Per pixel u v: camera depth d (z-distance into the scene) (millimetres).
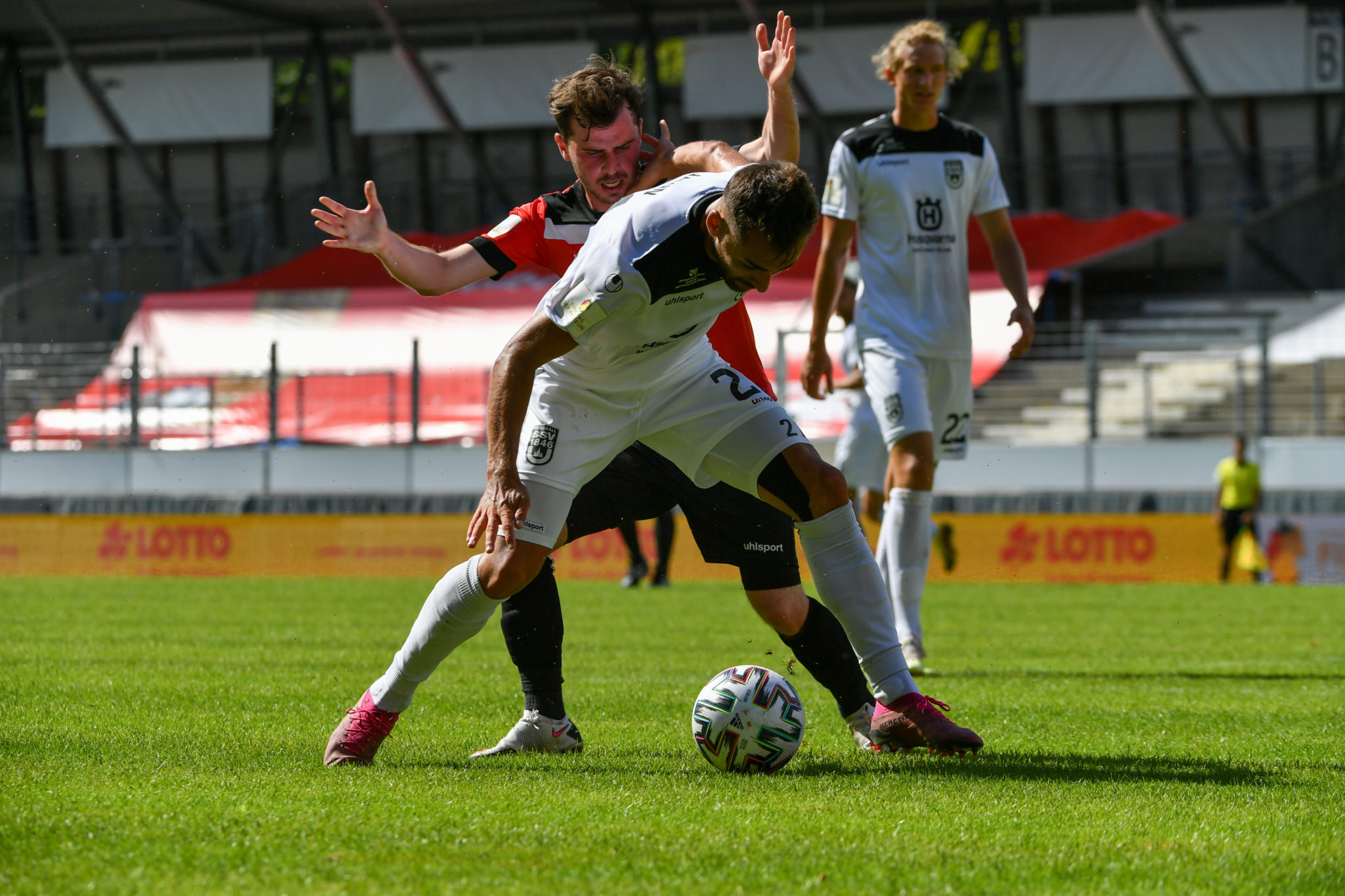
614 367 11758
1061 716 15914
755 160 13047
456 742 13617
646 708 16594
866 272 20078
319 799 9984
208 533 58938
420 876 7809
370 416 71125
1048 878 7922
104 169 108750
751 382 12719
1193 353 75312
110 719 15211
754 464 12383
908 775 11383
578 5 98688
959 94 97562
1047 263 82500
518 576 11703
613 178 12625
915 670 20328
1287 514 55000
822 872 7957
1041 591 46688
